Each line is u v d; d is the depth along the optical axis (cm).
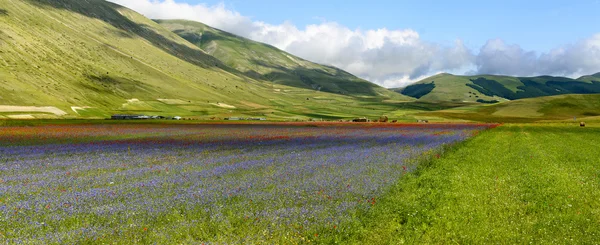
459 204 1330
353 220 1117
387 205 1302
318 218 1130
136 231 1030
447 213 1216
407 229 1080
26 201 1341
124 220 1127
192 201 1327
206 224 1088
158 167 2245
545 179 1833
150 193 1482
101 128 7156
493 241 994
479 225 1107
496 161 2542
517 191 1555
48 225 1080
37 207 1258
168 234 1008
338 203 1301
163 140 4553
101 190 1527
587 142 4419
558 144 4078
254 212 1198
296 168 2103
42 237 979
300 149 3397
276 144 3994
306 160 2511
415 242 982
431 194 1466
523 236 1028
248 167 2188
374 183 1625
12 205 1284
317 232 1037
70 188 1612
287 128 8106
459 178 1820
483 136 5431
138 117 14488
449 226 1086
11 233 1010
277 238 985
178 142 4262
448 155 2875
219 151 3272
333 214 1178
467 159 2633
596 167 2317
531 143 4181
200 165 2341
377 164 2253
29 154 3016
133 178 1859
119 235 1005
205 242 950
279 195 1400
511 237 1012
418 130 7419
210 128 7775
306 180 1708
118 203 1305
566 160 2675
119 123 9506
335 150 3244
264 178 1777
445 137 5119
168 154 3034
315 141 4419
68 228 1069
